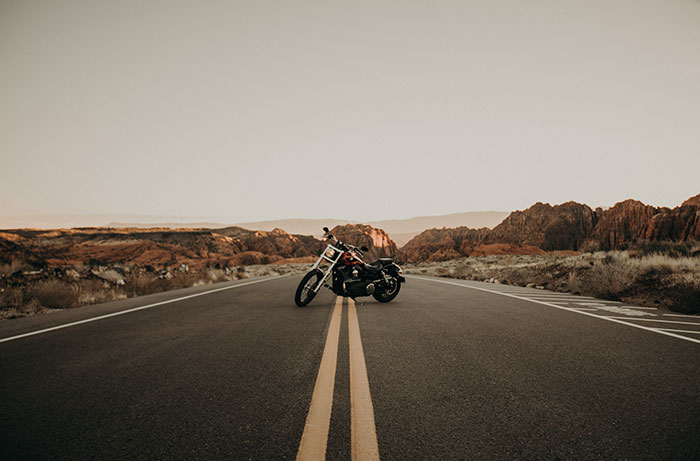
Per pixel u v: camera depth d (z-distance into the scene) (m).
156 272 20.91
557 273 15.47
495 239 126.56
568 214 119.56
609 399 3.02
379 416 2.69
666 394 3.13
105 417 2.73
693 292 7.71
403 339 5.03
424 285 13.59
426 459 2.12
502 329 5.68
